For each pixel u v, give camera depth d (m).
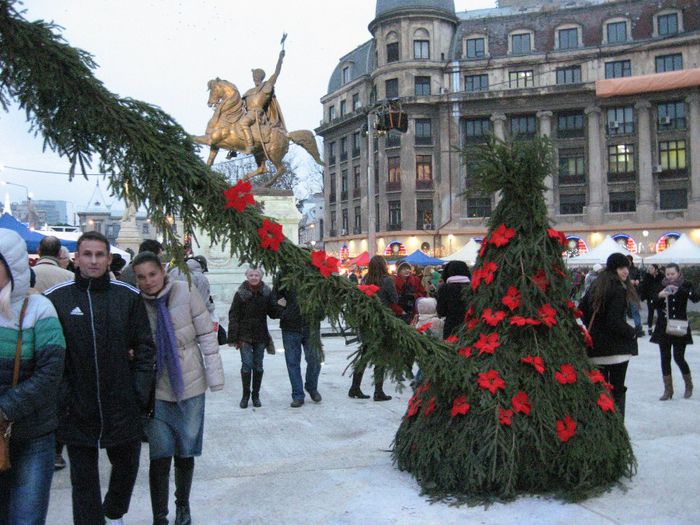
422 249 48.28
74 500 3.37
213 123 18.53
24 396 2.83
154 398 3.75
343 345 13.70
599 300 5.54
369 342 4.23
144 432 3.89
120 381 3.37
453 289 6.66
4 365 2.87
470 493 4.27
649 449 5.49
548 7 49.50
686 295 7.70
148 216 3.85
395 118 18.78
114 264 7.14
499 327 4.66
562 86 46.06
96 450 3.42
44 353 2.93
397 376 4.34
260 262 3.94
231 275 17.88
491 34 49.12
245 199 3.83
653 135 45.47
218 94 18.55
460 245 47.75
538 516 3.99
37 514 2.96
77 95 3.45
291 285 3.99
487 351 4.54
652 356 11.79
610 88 31.97
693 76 31.30
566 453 4.34
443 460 4.44
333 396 8.20
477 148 4.77
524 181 4.70
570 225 46.44
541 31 48.34
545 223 4.74
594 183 46.19
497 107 47.69
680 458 5.20
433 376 4.31
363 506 4.24
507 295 4.66
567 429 4.36
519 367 4.51
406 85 48.66
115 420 3.34
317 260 4.04
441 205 48.50
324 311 4.05
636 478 4.69
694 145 44.28
